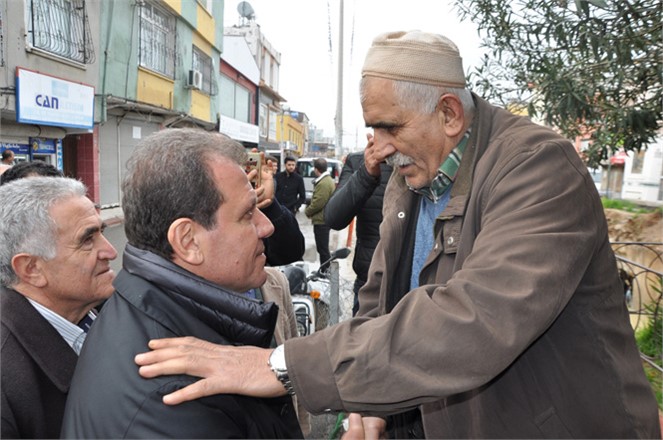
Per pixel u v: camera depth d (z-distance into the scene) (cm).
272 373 101
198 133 112
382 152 136
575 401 116
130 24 1155
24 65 776
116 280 110
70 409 99
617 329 122
